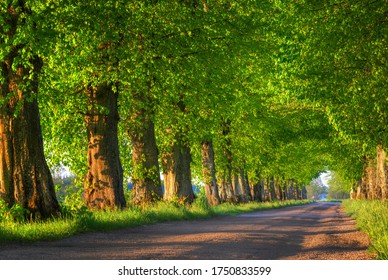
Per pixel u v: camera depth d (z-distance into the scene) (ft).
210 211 124.67
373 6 71.15
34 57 68.74
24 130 67.56
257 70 122.52
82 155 113.70
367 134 95.04
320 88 84.28
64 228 61.46
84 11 67.00
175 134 119.85
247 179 250.16
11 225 59.72
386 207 88.17
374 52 72.84
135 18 78.79
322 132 171.83
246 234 67.92
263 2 103.04
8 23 65.62
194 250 48.24
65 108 90.99
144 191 111.75
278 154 220.23
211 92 99.50
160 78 92.12
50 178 69.31
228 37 96.68
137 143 112.27
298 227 86.74
